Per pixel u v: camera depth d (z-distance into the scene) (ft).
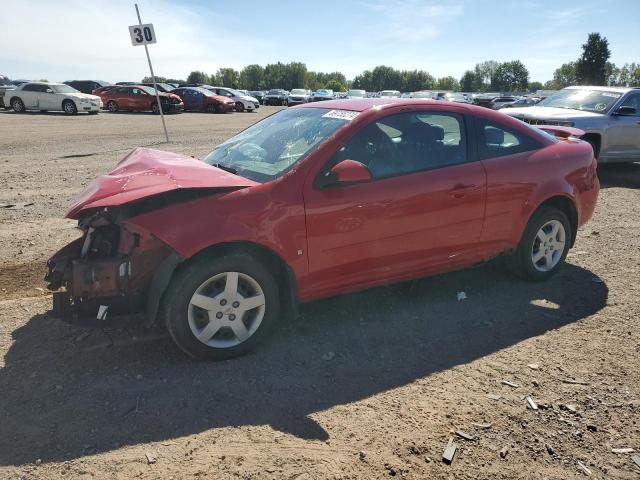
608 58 215.51
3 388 10.11
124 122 76.64
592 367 11.34
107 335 12.23
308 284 11.84
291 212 11.27
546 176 14.85
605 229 21.94
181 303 10.66
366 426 9.29
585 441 9.06
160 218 10.38
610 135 32.99
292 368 11.10
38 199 25.43
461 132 13.89
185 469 8.16
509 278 16.17
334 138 12.02
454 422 9.45
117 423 9.19
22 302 13.80
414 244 12.94
